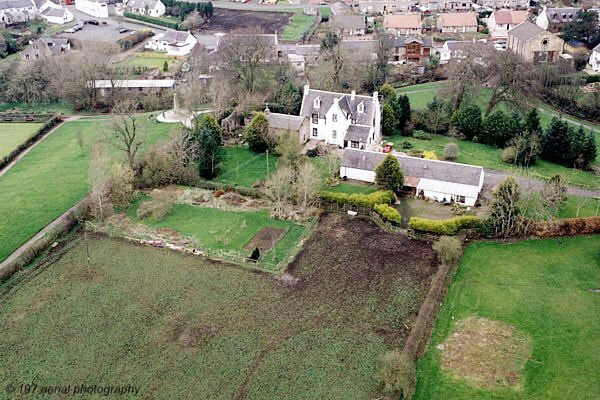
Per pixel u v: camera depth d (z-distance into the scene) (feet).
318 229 352.49
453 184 380.58
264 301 290.35
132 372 248.11
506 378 247.91
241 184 405.18
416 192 388.37
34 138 506.89
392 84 625.82
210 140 408.26
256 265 316.40
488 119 474.49
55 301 290.56
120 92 591.78
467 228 342.64
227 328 272.10
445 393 240.73
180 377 245.45
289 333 269.23
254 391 238.68
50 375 246.68
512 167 434.30
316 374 246.47
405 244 336.08
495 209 340.39
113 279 306.96
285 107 503.61
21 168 444.55
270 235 347.15
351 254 327.67
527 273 313.12
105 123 527.81
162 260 322.75
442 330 274.36
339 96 462.60
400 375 234.38
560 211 370.32
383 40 639.76
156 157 404.36
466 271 315.37
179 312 282.56
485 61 529.04
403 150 454.40
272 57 620.49
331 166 416.26
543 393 240.53
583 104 557.74
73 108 591.37
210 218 365.61
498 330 274.16
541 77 586.45
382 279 306.55
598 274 311.88
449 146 442.50
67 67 602.03
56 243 339.98
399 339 265.95
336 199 368.48
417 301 290.35
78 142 487.20
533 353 261.03
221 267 316.40
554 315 283.18
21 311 283.59
